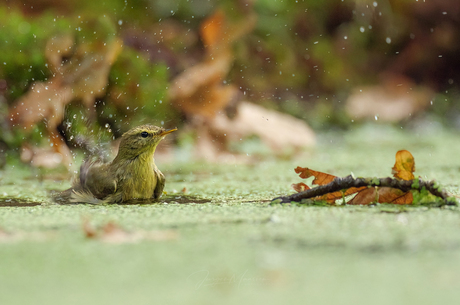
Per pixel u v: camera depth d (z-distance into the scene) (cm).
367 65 1859
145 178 788
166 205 725
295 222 582
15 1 1480
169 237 527
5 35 1194
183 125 1284
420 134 1661
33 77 1167
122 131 1197
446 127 1731
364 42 1884
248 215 628
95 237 527
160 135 785
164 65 1298
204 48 1488
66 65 1173
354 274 420
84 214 654
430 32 1895
